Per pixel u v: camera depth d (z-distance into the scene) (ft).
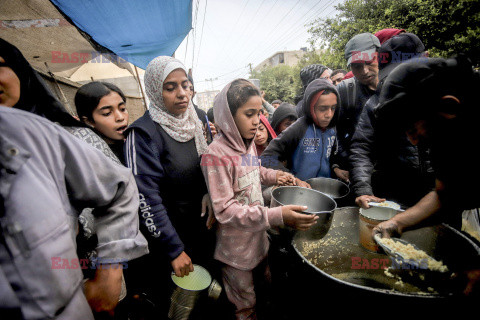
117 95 4.30
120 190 2.18
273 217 3.03
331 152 5.66
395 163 4.83
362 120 4.92
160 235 3.49
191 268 3.69
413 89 2.06
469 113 1.95
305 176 5.39
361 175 4.63
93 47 9.02
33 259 1.50
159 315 4.08
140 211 3.42
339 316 2.52
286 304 3.74
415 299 2.06
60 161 1.75
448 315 2.11
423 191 4.62
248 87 3.23
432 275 2.65
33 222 1.50
